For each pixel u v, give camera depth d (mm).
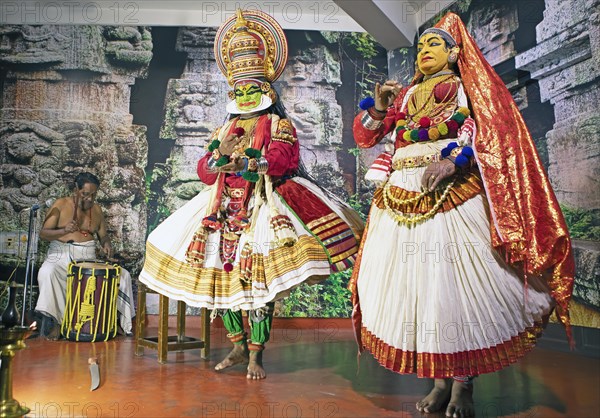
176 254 3494
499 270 2443
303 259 3203
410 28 5738
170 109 6180
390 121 3074
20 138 6121
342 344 4504
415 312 2461
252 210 3422
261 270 3217
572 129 3930
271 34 3787
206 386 2939
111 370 3369
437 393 2518
